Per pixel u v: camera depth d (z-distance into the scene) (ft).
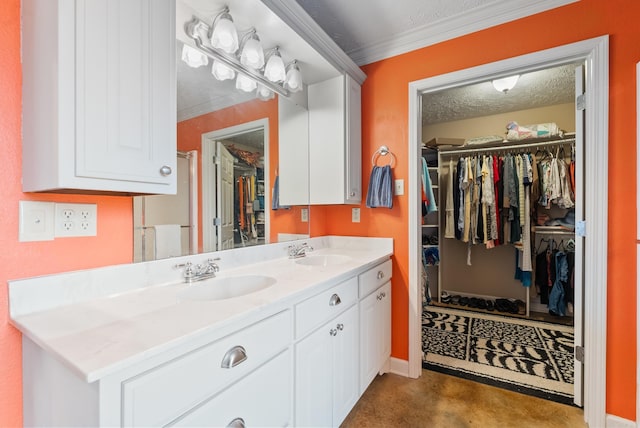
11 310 2.73
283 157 6.13
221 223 4.82
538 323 9.35
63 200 3.10
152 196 3.88
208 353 2.54
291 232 6.38
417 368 6.46
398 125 6.66
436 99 9.69
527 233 9.82
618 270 4.75
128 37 2.84
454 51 6.04
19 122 2.83
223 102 4.87
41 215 2.95
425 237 11.63
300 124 6.63
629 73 4.66
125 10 2.82
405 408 5.41
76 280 3.11
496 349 7.64
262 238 5.65
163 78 3.13
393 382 6.25
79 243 3.21
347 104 6.46
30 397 2.70
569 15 5.07
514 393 5.82
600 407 4.85
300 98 6.66
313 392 4.00
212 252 4.60
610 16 4.79
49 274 2.98
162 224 3.99
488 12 5.57
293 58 5.70
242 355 2.83
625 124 4.68
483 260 11.65
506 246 11.29
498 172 10.18
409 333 6.51
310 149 6.88
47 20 2.52
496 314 10.19
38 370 2.57
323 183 6.68
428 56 6.31
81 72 2.52
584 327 5.15
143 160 2.95
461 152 11.04
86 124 2.55
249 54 4.73
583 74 5.21
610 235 4.79
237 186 5.14
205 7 4.24
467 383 6.18
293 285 3.81
